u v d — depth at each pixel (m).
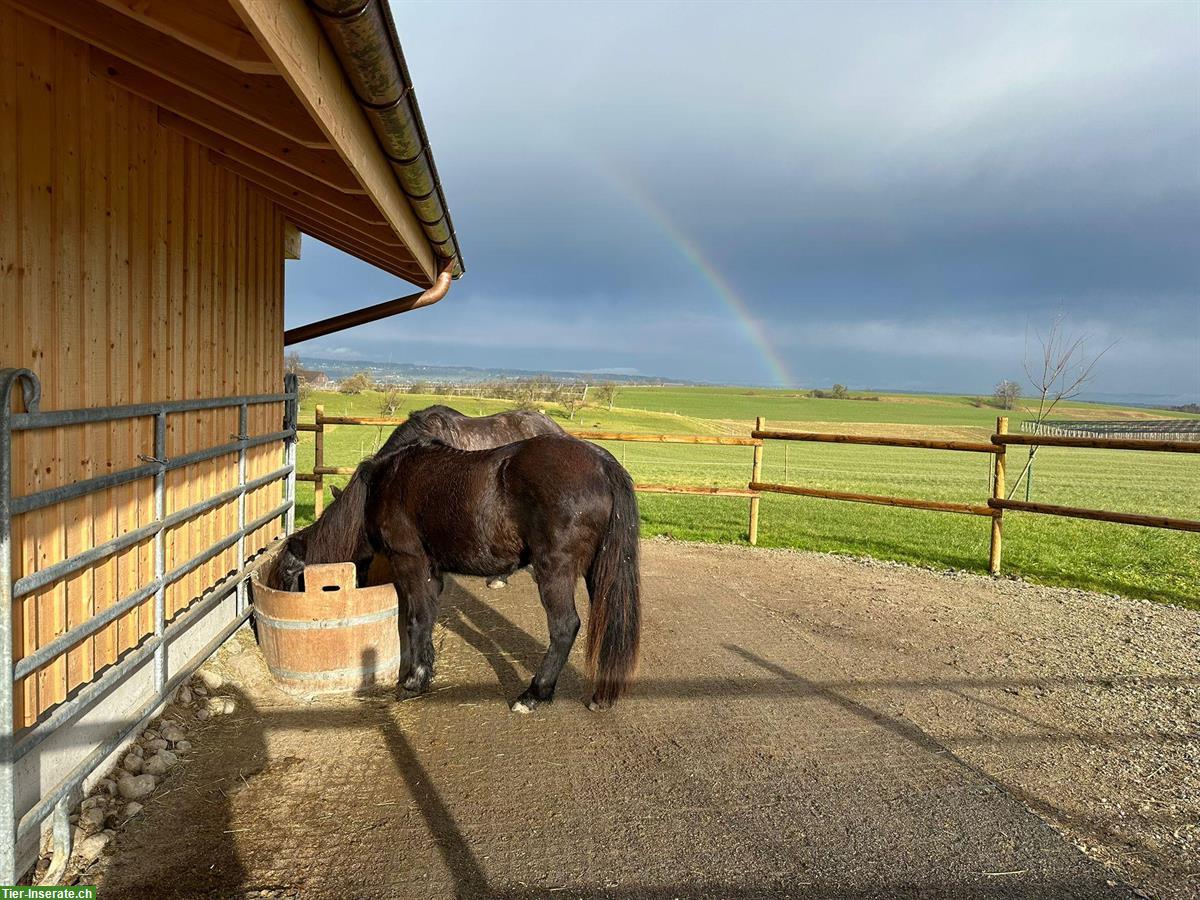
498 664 4.48
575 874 2.49
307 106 2.01
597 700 3.79
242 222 4.50
